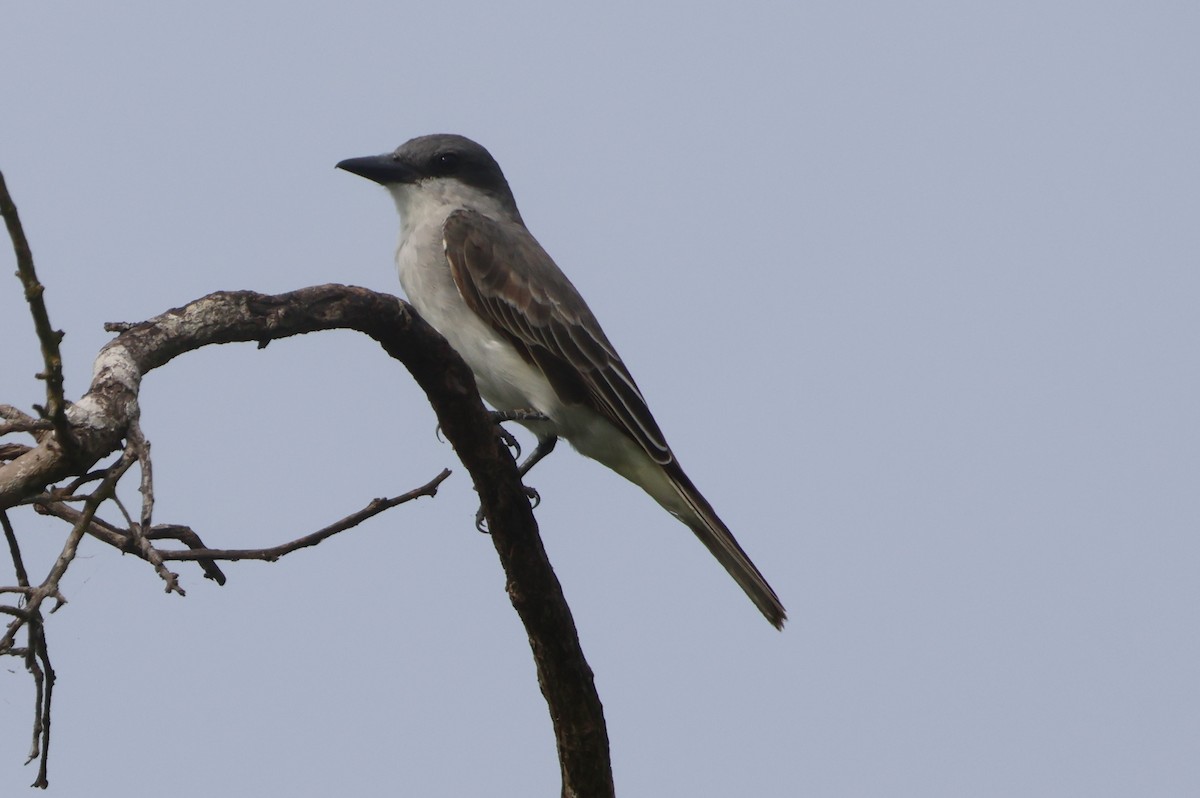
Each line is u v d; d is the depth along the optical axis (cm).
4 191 498
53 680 636
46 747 634
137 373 595
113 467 543
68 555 532
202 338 647
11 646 525
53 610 526
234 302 660
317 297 699
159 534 627
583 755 887
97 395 570
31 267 509
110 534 629
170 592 506
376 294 723
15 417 573
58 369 526
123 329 627
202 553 612
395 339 739
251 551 627
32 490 549
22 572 621
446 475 686
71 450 549
